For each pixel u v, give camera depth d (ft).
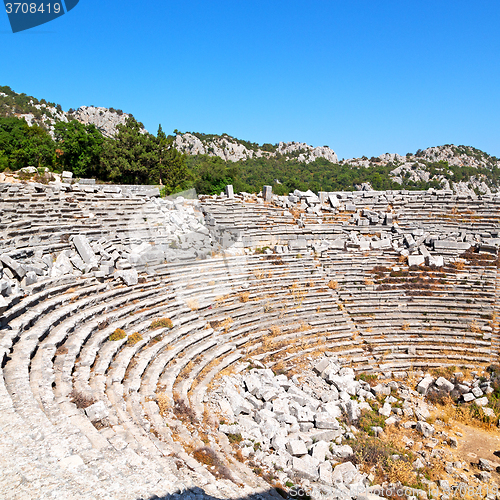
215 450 34.06
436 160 566.36
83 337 40.68
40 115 420.36
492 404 58.70
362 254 91.30
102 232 65.77
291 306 73.00
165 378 43.57
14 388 26.86
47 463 19.31
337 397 55.26
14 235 52.06
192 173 171.22
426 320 77.82
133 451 24.62
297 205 108.78
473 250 92.99
